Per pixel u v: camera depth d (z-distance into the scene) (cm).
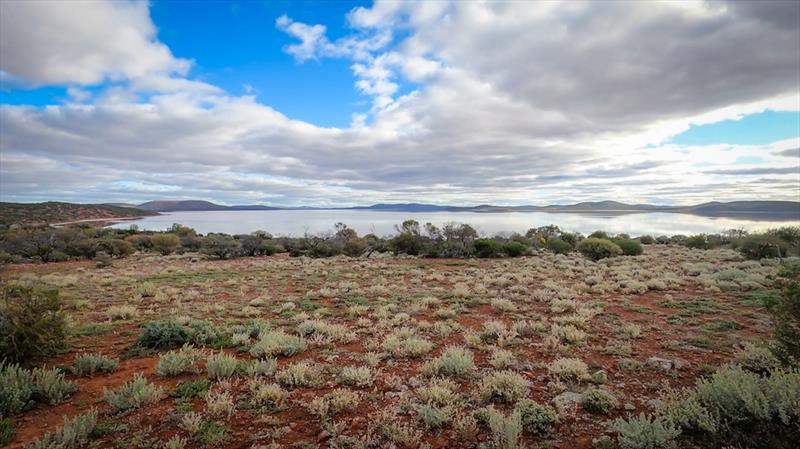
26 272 2353
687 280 1744
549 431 479
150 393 562
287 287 1786
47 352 747
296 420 518
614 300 1338
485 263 2791
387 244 3997
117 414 522
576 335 873
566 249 3872
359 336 952
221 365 658
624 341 862
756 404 439
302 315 1118
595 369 702
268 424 504
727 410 467
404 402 559
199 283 1892
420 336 936
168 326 901
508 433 438
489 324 972
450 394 567
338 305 1349
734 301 1258
